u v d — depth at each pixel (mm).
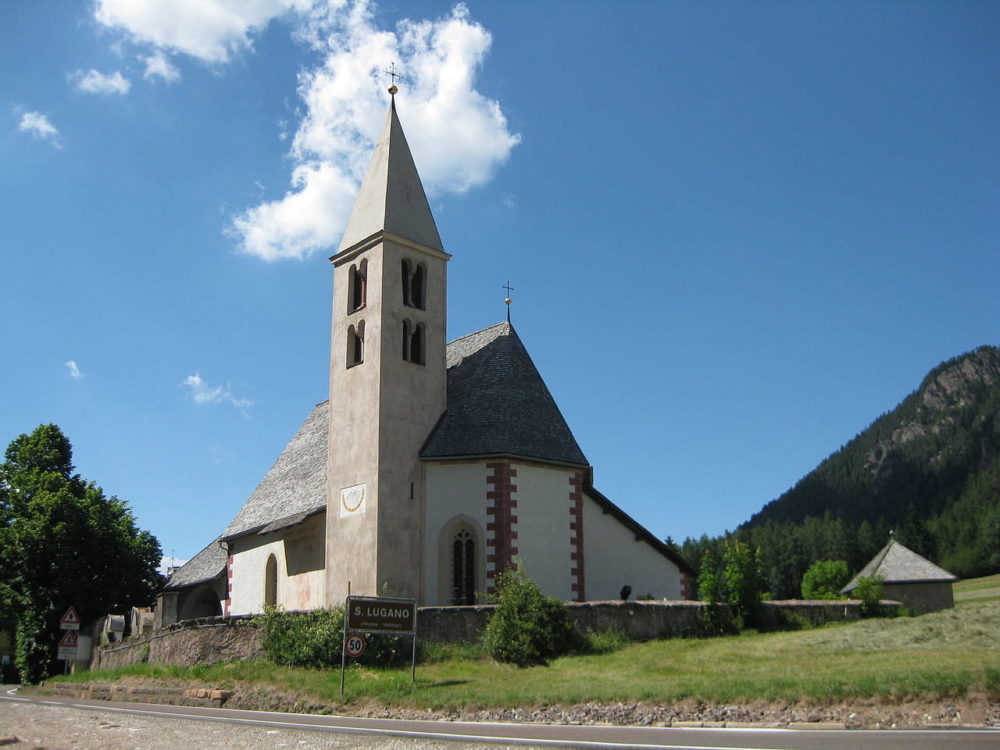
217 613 53750
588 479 38906
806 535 141125
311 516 38781
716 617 30312
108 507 56375
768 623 31094
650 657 25766
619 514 38625
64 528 51719
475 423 36719
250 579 44875
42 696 36000
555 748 14148
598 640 27875
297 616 29062
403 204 39469
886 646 23781
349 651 24125
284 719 20984
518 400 37406
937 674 17078
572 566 35688
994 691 15906
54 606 51094
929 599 57469
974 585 100812
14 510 54656
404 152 40938
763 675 20688
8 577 51875
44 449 60156
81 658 49719
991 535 128875
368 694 23156
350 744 15727
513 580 28688
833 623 31953
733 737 14562
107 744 16906
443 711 20688
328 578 36406
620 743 14359
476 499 35156
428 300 38844
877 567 59406
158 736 17969
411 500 35812
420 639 28062
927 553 138875
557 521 35844
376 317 37250
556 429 37531
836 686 17188
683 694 18484
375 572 34188
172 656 32656
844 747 12938
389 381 36531
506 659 26562
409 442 36406
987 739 13094
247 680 27000
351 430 37156
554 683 22672
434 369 38125
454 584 35125
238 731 18344
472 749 14445
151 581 63781
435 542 35344
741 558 31438
